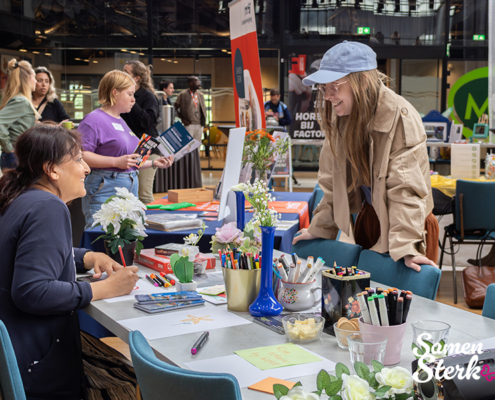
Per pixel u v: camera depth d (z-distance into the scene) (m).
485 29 10.98
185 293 1.79
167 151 3.32
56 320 1.65
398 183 2.10
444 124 7.21
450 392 0.90
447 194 4.60
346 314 1.43
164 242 2.75
